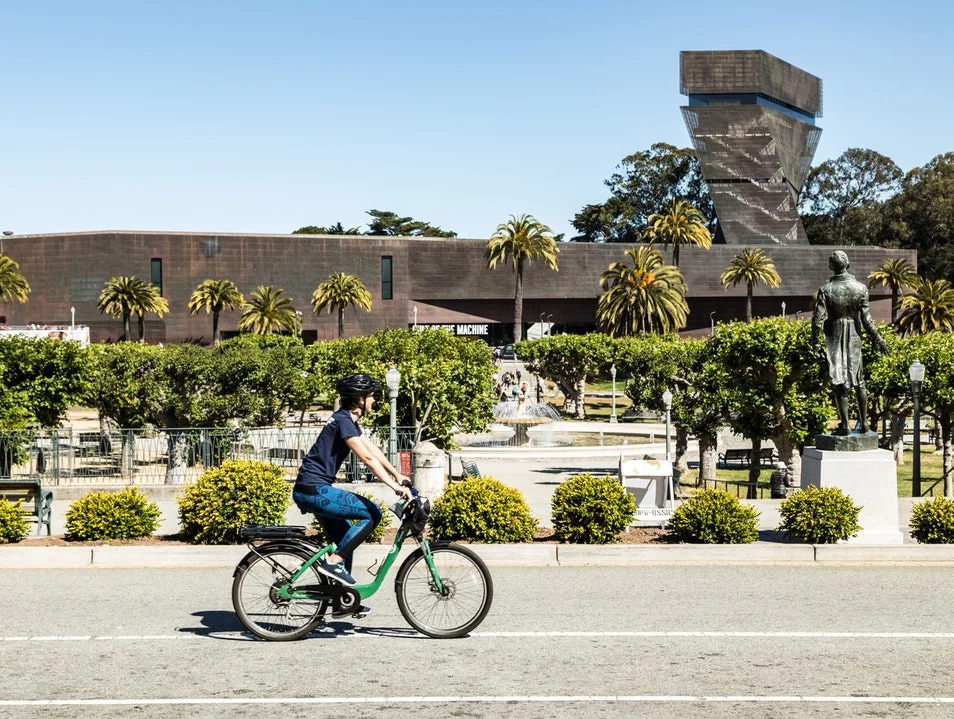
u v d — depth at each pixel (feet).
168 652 24.95
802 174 630.33
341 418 25.50
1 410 104.32
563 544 39.96
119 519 42.52
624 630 27.35
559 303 443.32
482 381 115.14
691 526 42.09
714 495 42.50
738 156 597.52
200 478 42.42
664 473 71.31
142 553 37.01
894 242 529.86
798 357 103.76
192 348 117.08
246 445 91.97
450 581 26.45
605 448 158.40
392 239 414.82
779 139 606.96
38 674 23.12
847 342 45.37
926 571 36.29
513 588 33.06
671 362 137.59
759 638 26.55
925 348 119.34
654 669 23.59
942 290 318.86
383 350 173.06
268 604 26.04
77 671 23.36
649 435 190.08
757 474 120.78
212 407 111.55
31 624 27.91
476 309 429.79
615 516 41.96
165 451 96.17
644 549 38.04
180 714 20.33
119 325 376.48
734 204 591.78
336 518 25.43
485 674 23.11
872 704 21.03
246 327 361.71
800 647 25.67
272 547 25.80
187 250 383.86
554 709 20.62
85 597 31.50
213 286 360.48
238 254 391.45
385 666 23.72
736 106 602.44
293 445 114.83
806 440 105.81
